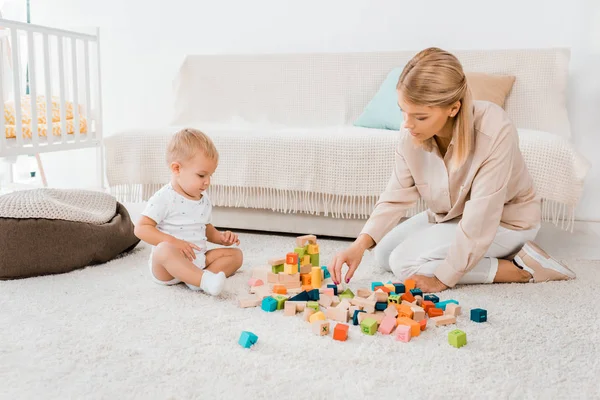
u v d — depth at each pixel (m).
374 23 2.95
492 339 1.22
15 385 1.00
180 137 1.58
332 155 2.14
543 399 0.97
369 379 1.03
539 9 2.73
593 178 2.78
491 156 1.45
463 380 1.03
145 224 1.57
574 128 2.78
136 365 1.08
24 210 1.65
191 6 3.22
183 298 1.47
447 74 1.29
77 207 1.85
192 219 1.63
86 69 3.06
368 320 1.26
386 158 2.09
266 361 1.10
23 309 1.38
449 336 1.20
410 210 2.15
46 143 2.84
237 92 2.96
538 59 2.56
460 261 1.49
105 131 3.48
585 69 2.72
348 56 2.82
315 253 1.67
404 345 1.19
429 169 1.58
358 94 2.82
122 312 1.36
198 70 3.01
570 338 1.24
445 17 2.85
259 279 1.58
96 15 3.37
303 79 2.88
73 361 1.09
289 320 1.33
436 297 1.44
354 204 2.17
